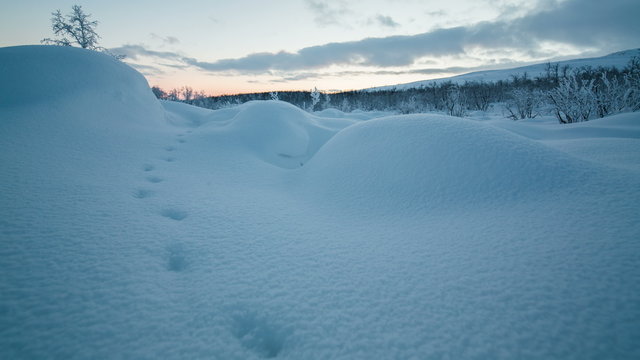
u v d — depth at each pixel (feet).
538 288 5.54
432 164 11.31
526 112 42.91
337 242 8.23
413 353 4.53
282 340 5.02
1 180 9.56
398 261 7.05
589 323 4.69
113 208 9.16
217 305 5.65
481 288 5.77
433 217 9.23
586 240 6.62
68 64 19.44
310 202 11.73
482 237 7.58
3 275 5.72
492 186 9.84
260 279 6.46
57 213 8.23
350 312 5.45
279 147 21.72
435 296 5.71
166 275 6.48
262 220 9.65
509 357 4.33
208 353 4.62
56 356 4.33
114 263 6.56
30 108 15.28
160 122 24.62
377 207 10.45
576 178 9.41
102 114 18.63
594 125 22.81
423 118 14.10
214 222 9.24
